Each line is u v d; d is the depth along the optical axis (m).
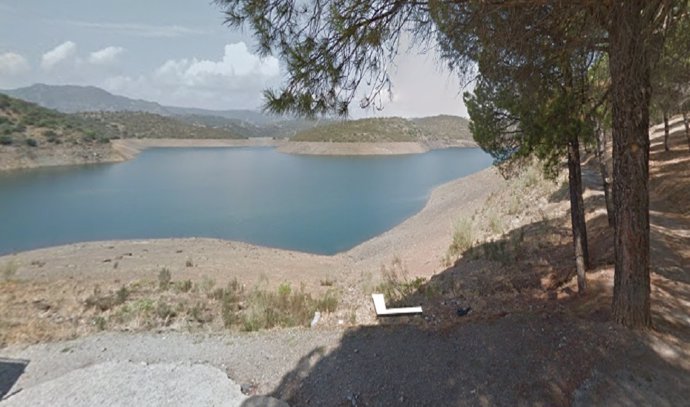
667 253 7.29
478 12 3.11
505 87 5.02
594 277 6.59
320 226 25.98
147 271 12.38
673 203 11.98
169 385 4.40
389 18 3.30
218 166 77.06
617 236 4.46
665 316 4.73
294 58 3.24
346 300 9.30
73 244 20.03
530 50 3.75
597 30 3.36
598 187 14.87
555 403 3.60
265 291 9.51
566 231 10.99
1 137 63.44
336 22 3.18
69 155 73.12
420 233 18.91
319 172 64.75
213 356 5.11
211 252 17.27
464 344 4.74
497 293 7.87
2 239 21.92
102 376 4.59
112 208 32.94
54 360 5.04
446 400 3.85
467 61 3.93
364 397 4.04
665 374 3.73
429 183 48.84
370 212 30.56
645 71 3.73
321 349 5.06
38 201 36.00
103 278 11.14
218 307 8.00
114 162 79.56
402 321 6.75
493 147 7.50
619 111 4.13
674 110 10.34
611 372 3.82
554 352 4.26
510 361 4.26
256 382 4.49
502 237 12.56
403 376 4.29
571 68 4.97
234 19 3.06
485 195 22.62
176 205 34.62
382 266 13.14
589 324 4.63
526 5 3.14
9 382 4.52
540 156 6.84
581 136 6.41
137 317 6.94
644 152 4.14
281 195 40.53
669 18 3.12
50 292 8.71
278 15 3.09
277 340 5.50
